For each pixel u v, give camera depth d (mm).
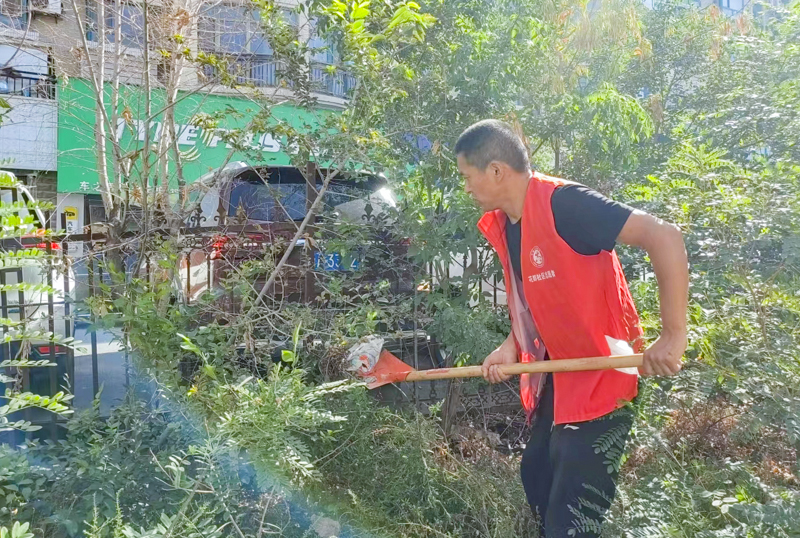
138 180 4223
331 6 3742
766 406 2127
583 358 2170
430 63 4125
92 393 3625
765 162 3201
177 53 4250
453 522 2582
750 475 2191
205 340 3020
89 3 5340
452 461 2998
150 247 3643
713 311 2340
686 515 2104
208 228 3848
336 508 2604
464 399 3967
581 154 4234
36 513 2258
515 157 2213
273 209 4922
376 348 3244
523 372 2328
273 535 2266
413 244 3678
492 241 2537
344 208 4273
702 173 2801
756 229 2377
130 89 5367
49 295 3270
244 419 2066
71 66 6020
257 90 4148
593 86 4609
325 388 2393
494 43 4043
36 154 8664
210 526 1941
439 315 3668
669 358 1941
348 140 3699
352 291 3830
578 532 2139
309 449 2822
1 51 6707
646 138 4543
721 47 5625
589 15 4621
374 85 3754
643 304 2902
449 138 3904
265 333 3502
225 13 5156
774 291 2258
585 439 2191
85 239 3701
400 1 4012
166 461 2432
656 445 2420
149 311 2848
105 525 1994
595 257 2145
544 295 2207
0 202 1837
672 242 1908
